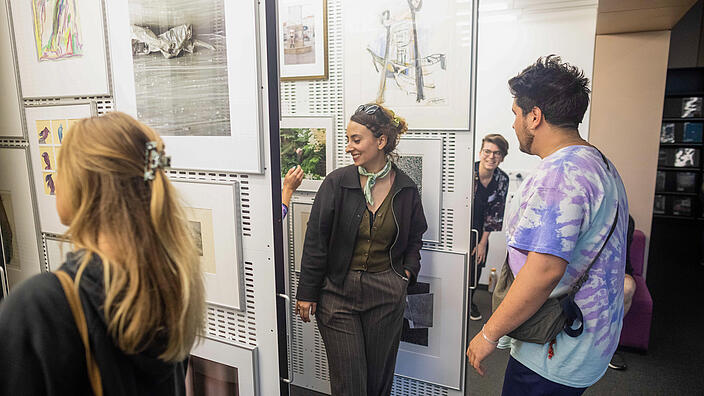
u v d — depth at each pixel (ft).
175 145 4.87
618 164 12.26
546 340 4.25
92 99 5.41
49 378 2.04
